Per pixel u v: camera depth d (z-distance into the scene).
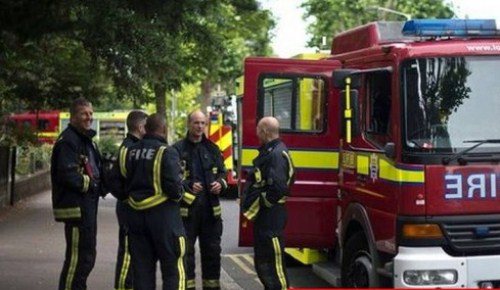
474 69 6.96
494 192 6.82
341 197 8.41
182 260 6.87
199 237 8.11
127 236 7.05
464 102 6.91
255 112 9.06
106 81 17.86
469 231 6.79
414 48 6.98
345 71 7.58
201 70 25.50
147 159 6.79
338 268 9.24
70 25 10.24
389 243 7.05
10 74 16.86
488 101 6.93
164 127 6.95
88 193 7.23
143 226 6.82
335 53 9.27
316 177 8.98
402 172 6.86
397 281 6.80
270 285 7.63
